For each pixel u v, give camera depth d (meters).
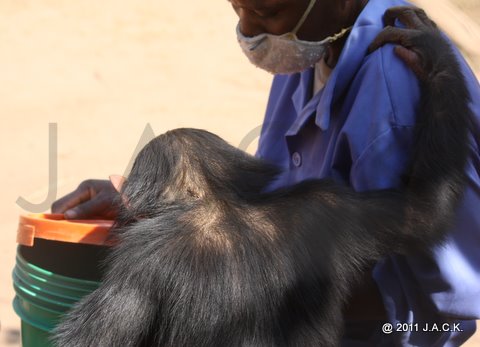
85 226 5.97
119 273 5.33
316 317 5.33
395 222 5.50
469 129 5.67
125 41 22.09
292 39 5.98
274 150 6.99
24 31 22.44
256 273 5.25
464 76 5.77
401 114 5.63
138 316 5.19
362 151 5.70
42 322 6.05
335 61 6.31
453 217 5.54
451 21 16.52
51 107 18.44
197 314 5.16
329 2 5.96
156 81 19.97
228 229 5.38
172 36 22.41
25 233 6.11
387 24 6.15
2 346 10.15
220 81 20.00
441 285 5.60
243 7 5.91
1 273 11.98
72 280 5.85
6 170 15.50
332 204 5.56
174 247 5.30
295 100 6.81
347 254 5.42
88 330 5.23
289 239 5.38
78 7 23.78
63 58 21.05
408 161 5.63
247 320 5.20
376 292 5.67
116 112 18.20
